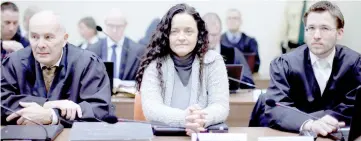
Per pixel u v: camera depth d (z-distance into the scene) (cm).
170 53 194
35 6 529
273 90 213
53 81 217
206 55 193
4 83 218
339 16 203
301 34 562
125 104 320
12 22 435
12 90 217
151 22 557
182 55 190
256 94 362
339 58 213
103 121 193
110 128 172
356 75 212
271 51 603
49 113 196
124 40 465
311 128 188
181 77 194
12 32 437
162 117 183
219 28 473
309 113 210
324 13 203
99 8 584
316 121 190
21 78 219
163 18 190
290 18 573
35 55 213
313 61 213
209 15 474
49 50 211
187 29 185
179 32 186
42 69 218
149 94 189
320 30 204
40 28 210
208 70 194
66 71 218
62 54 220
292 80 214
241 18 600
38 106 198
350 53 215
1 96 212
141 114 218
